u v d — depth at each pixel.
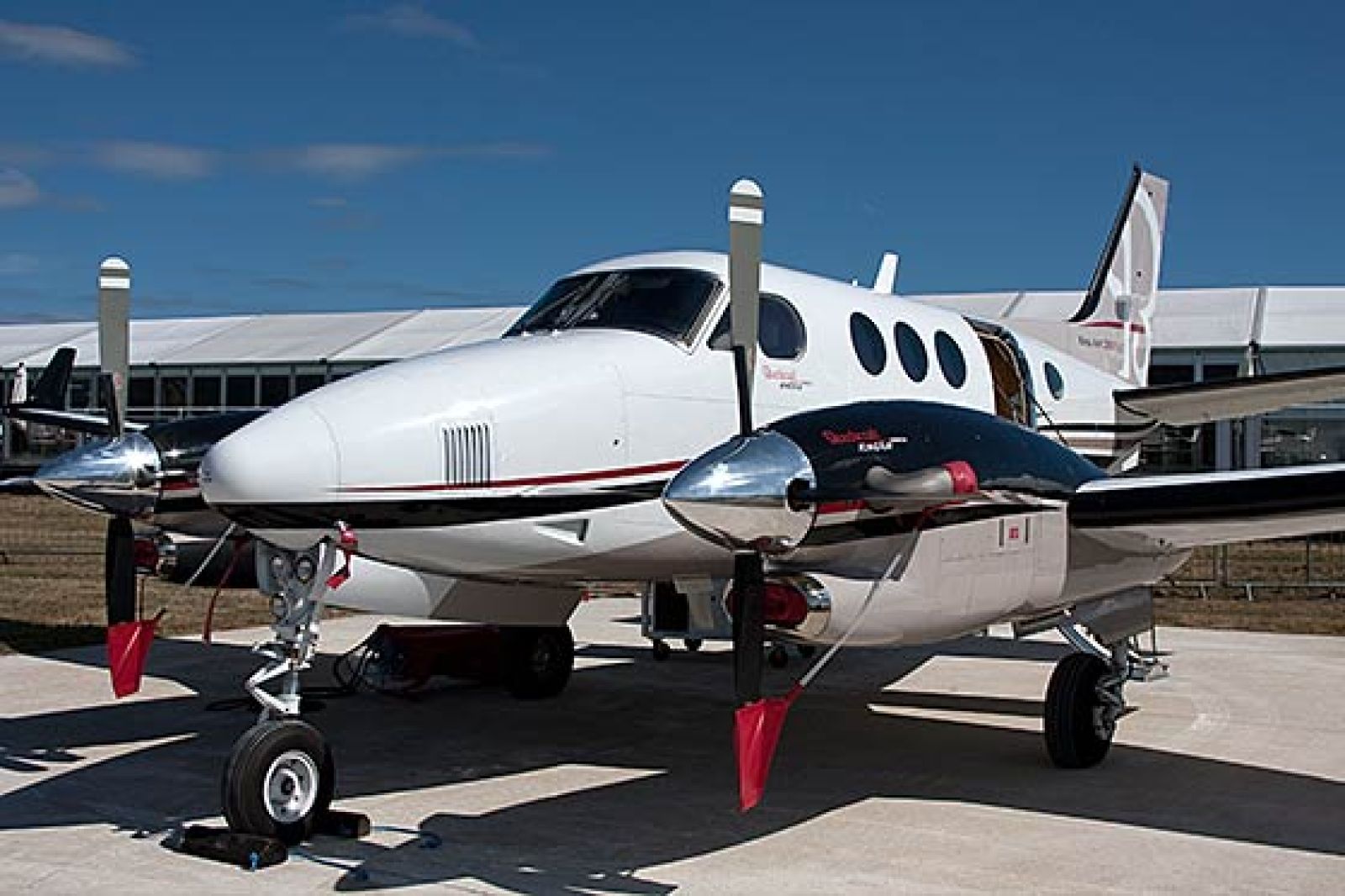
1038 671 11.91
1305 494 6.44
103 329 7.55
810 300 8.03
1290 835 6.55
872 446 6.08
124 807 6.88
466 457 6.17
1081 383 11.27
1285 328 28.70
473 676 10.27
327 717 9.47
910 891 5.66
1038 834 6.56
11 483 7.90
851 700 10.41
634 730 9.09
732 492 5.54
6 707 9.61
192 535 7.86
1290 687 10.99
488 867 5.92
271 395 35.94
